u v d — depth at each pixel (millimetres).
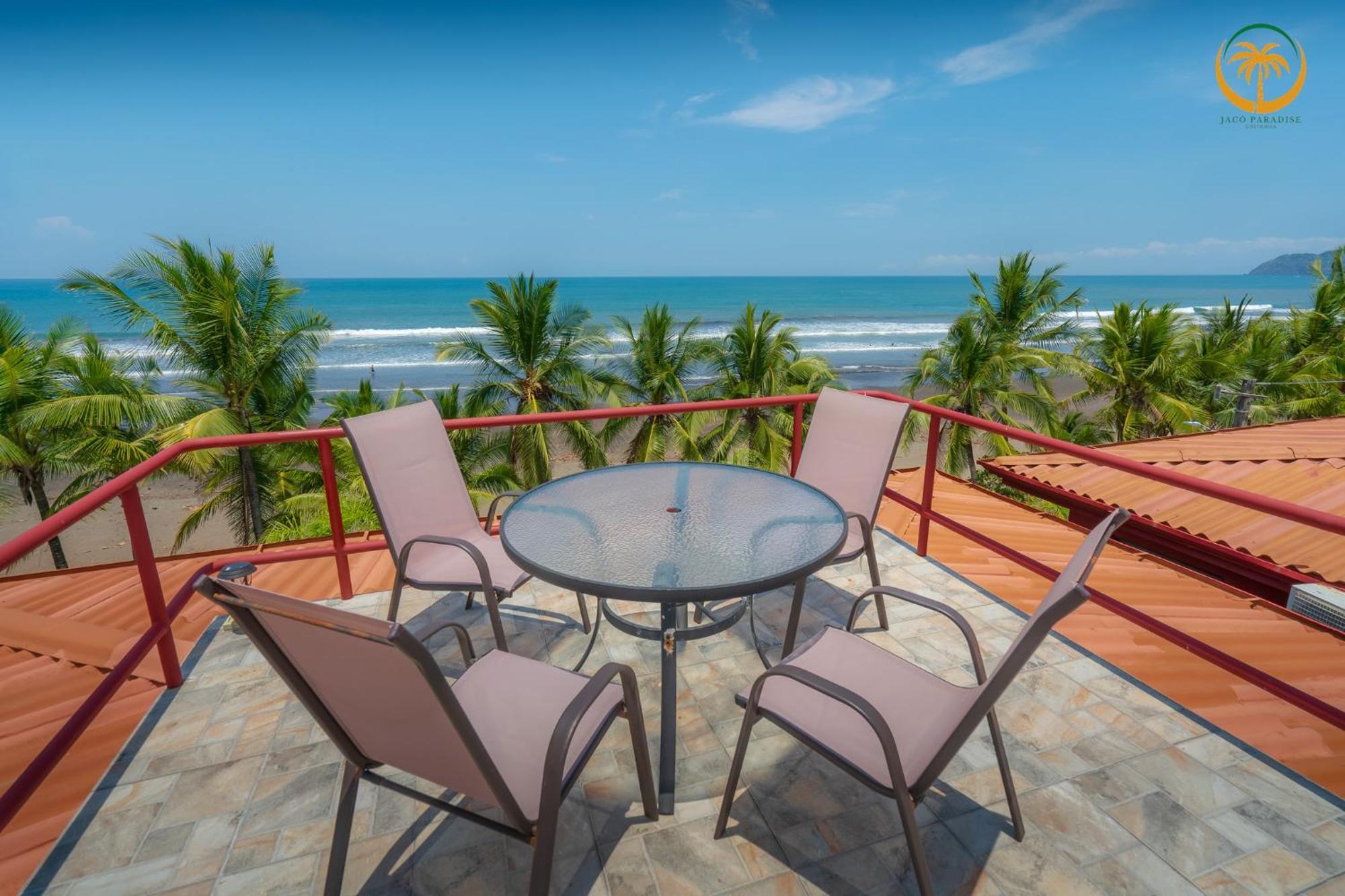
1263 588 6750
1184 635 2133
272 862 1739
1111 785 1973
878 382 39688
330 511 3170
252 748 2195
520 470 18203
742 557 2045
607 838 1802
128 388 15453
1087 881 1652
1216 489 1942
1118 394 22672
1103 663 2631
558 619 3055
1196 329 24078
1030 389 28000
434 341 48625
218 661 2744
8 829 1915
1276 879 1656
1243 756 2094
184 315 14797
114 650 3598
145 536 2355
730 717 2328
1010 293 23656
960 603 3189
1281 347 24156
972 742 2170
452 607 3191
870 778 1498
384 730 1420
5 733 2625
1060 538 6156
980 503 7543
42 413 13953
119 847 1791
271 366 15969
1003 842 1771
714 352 20609
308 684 1428
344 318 62812
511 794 1395
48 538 1758
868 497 3078
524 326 18562
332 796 1979
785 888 1647
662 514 2457
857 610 2055
